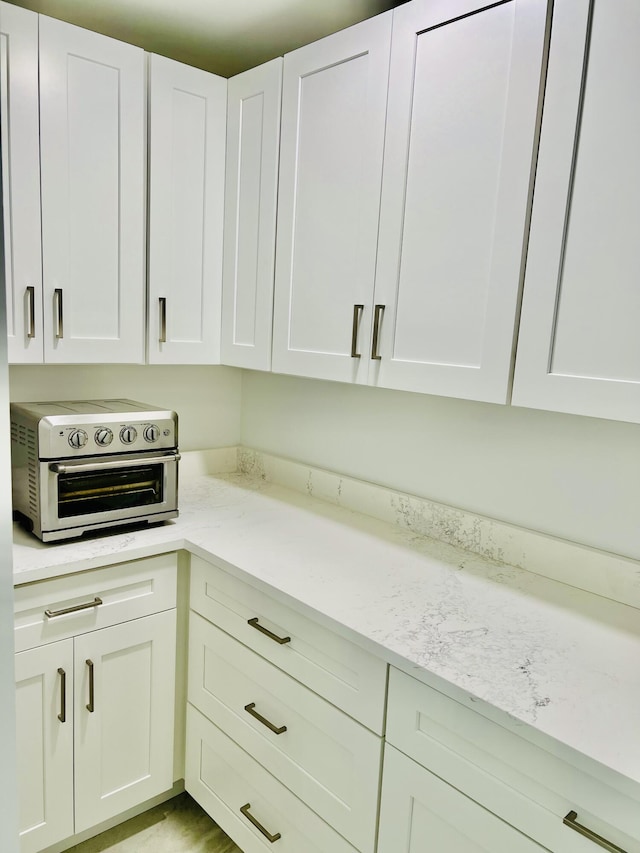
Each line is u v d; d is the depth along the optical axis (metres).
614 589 1.42
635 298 1.07
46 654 1.50
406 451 1.90
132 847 1.72
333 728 1.31
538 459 1.57
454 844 1.09
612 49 1.07
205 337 2.01
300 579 1.47
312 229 1.67
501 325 1.26
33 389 1.97
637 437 1.38
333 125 1.59
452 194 1.33
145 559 1.66
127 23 1.82
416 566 1.58
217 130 1.92
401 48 1.40
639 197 1.05
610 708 1.00
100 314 1.76
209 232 1.96
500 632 1.25
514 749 0.99
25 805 1.52
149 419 1.74
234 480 2.39
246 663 1.55
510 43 1.20
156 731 1.77
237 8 1.72
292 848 1.45
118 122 1.71
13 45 1.50
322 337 1.67
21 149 1.55
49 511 1.58
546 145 1.16
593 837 0.90
